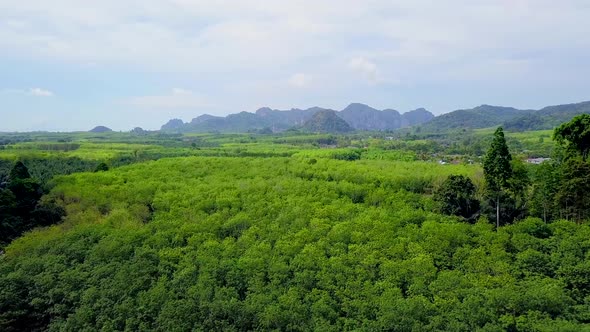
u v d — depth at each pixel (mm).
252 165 162000
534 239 81250
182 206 109312
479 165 158625
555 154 105812
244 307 67750
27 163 170750
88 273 79875
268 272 77000
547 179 96750
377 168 147500
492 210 98562
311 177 140875
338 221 95938
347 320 64750
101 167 158000
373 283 73188
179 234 92500
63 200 116062
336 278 73688
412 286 70312
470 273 74000
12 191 111312
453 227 88250
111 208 110688
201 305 68688
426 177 126500
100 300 72375
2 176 152625
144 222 104250
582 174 89625
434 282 70812
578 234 81375
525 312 63625
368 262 77062
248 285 74375
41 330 73875
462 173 128500
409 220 95188
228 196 114750
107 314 70188
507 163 96438
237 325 66438
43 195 117750
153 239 90688
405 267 75000
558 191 94438
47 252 88500
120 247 87250
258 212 102062
